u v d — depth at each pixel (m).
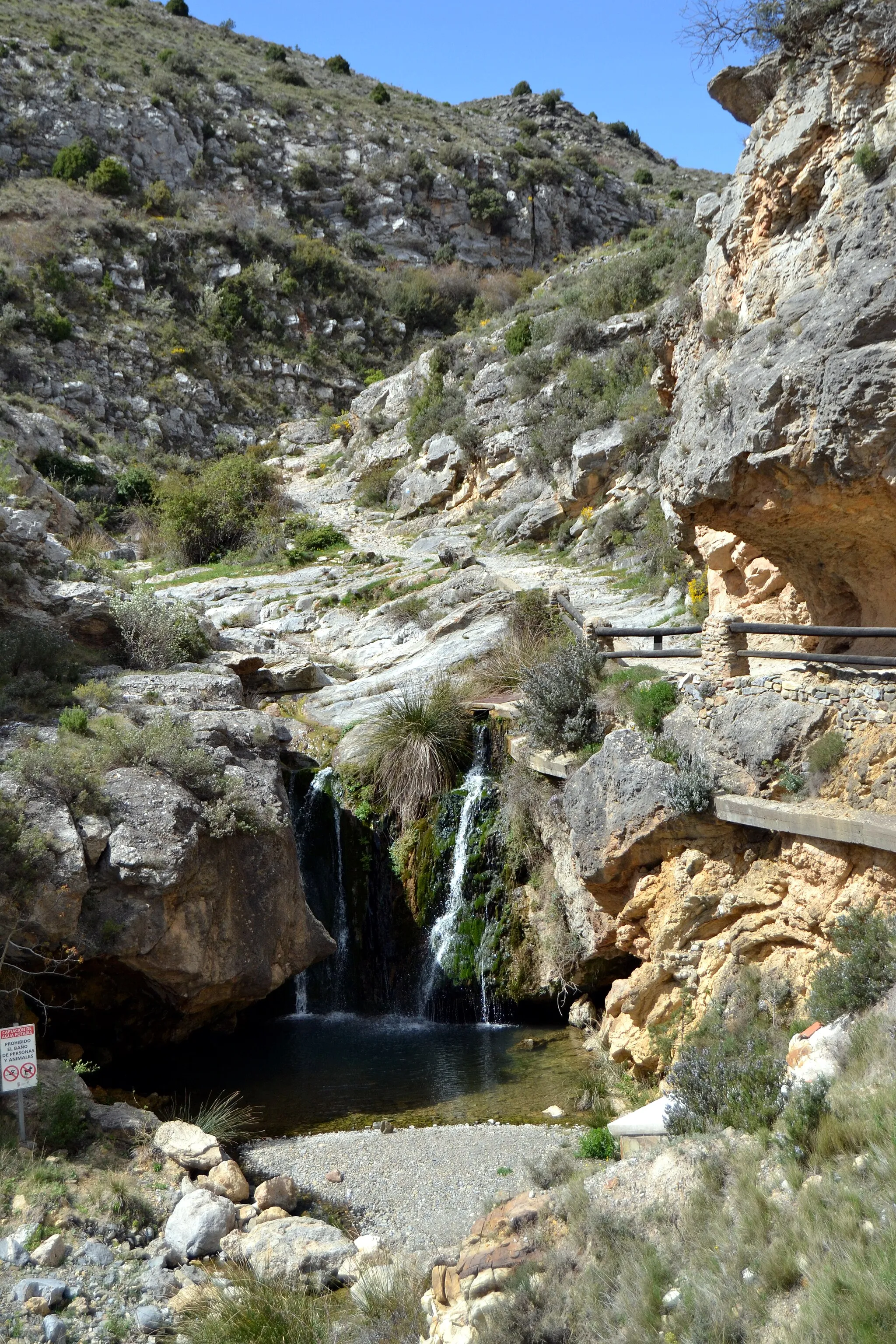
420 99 74.31
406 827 14.63
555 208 60.84
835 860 8.76
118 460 35.06
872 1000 7.72
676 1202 6.31
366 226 55.72
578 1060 11.80
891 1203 5.38
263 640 20.52
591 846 10.77
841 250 9.21
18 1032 8.77
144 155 49.94
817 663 9.84
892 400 8.20
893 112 9.33
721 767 10.02
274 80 64.75
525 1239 6.62
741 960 9.61
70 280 40.72
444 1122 10.34
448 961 13.89
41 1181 8.45
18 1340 6.85
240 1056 12.42
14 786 11.12
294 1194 8.91
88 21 59.81
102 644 16.86
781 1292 5.31
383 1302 7.04
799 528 10.14
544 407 28.64
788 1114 6.44
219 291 45.75
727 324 11.80
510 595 19.56
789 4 10.11
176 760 12.52
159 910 11.23
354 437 38.38
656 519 21.66
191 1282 7.72
